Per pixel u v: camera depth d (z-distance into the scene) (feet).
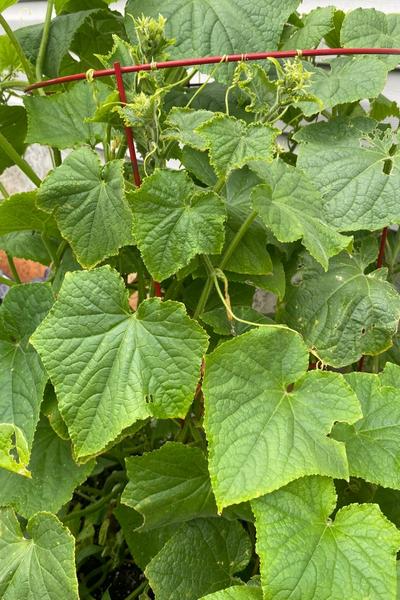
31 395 2.01
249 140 1.77
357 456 1.81
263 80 2.02
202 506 2.13
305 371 1.78
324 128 2.33
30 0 4.87
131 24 2.33
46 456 2.25
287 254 2.43
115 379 1.78
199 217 1.82
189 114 2.02
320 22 2.36
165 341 1.78
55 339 1.76
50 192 1.96
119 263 2.38
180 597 2.04
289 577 1.56
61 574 1.93
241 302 2.43
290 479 1.59
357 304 2.25
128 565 3.02
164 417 1.77
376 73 2.15
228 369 1.73
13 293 2.09
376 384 1.93
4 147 2.45
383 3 3.30
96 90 2.14
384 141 2.23
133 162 2.01
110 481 2.93
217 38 2.21
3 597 1.97
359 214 2.09
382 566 1.57
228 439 1.66
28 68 2.59
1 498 2.18
